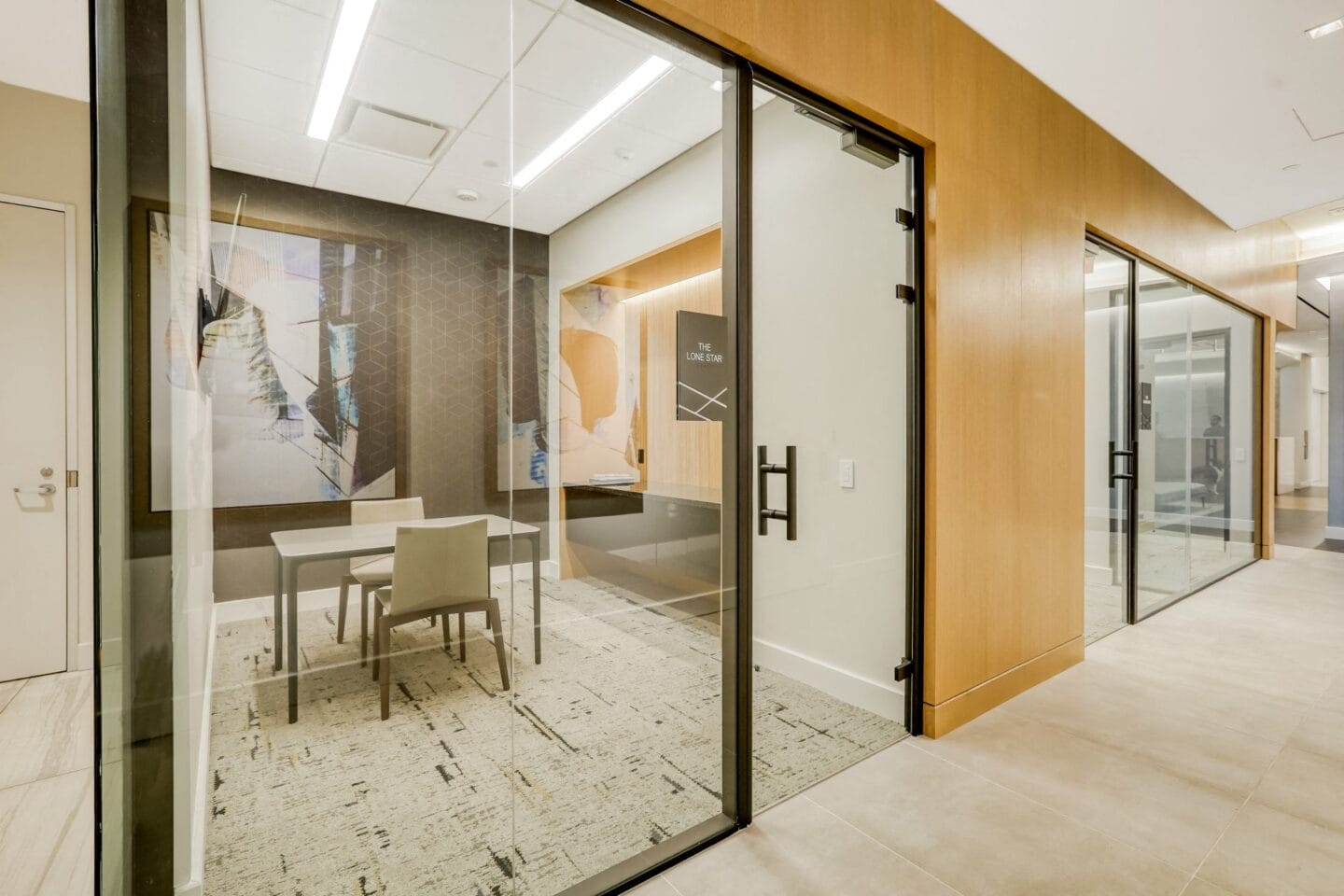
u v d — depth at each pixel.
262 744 1.43
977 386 2.51
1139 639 3.49
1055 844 1.74
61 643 3.00
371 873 1.55
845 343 2.49
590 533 2.34
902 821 1.85
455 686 1.80
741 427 1.85
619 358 2.54
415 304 1.69
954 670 2.40
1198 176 3.95
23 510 2.93
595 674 2.22
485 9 1.83
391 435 1.64
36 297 2.96
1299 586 4.75
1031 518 2.81
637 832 1.77
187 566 1.19
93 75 1.01
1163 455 4.21
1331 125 3.30
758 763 2.16
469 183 1.79
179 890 1.21
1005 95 2.68
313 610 1.50
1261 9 2.41
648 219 2.60
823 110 2.10
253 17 1.52
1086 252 3.60
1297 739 2.32
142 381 1.08
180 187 1.15
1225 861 1.66
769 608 2.45
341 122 1.60
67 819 1.93
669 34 1.71
